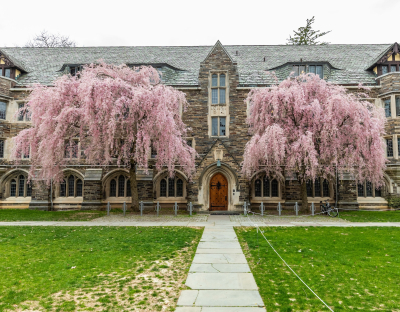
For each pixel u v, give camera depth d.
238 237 11.17
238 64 24.73
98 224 14.34
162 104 15.70
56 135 15.45
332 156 16.38
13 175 22.02
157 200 21.44
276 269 7.41
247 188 18.84
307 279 6.73
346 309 5.31
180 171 20.91
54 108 15.77
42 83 22.77
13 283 6.52
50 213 18.89
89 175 21.31
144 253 8.93
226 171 19.27
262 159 17.59
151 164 21.61
